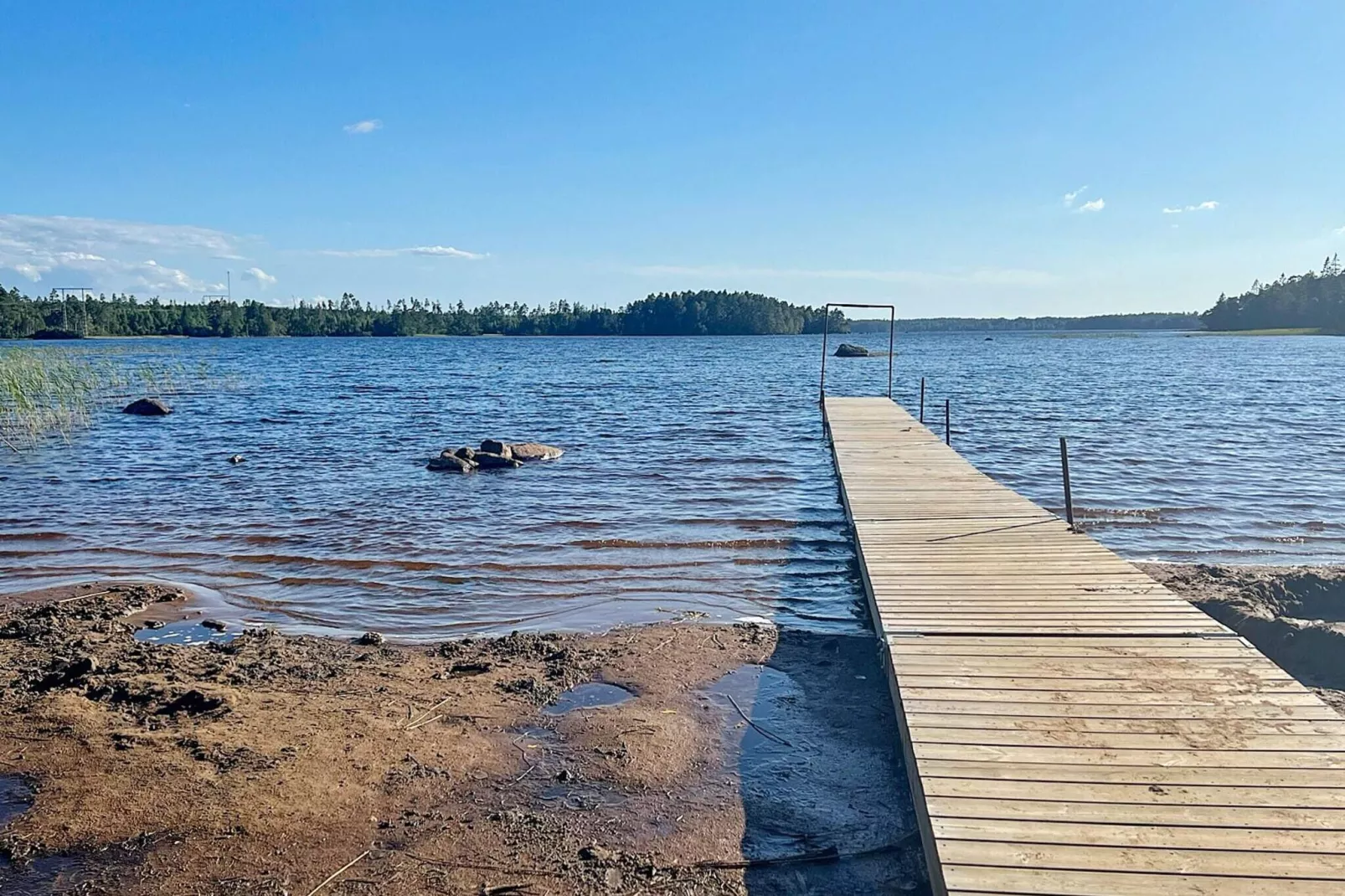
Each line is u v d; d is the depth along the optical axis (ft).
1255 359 214.28
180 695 20.15
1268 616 25.00
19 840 14.53
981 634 21.29
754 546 36.29
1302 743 15.08
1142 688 17.63
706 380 149.89
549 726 19.44
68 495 46.88
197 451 63.62
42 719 18.81
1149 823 12.71
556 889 13.70
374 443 68.08
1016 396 112.57
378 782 16.71
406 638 25.70
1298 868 11.57
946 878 11.65
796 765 17.92
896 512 36.78
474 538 37.60
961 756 14.88
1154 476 52.06
